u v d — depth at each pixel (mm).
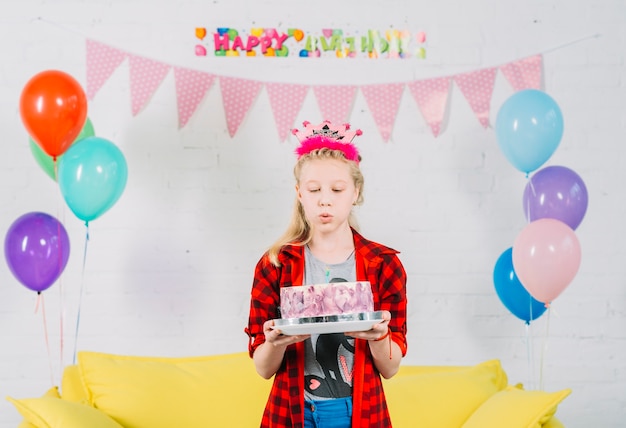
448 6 2961
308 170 1822
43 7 2916
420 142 2939
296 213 1885
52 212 2877
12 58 2896
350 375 1775
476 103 2893
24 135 2893
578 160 2949
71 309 2871
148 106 2912
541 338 2922
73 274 2877
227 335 2902
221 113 2922
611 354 2922
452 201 2939
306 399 1762
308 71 2932
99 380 2412
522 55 2959
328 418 1745
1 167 2879
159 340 2896
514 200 2941
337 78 2932
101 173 2406
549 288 2375
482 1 2967
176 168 2912
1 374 2842
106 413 2359
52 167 2615
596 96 2959
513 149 2529
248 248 2920
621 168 2949
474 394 2453
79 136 2621
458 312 2924
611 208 2941
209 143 2918
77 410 2154
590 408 2914
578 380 2920
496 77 2957
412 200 2938
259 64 2930
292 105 2895
